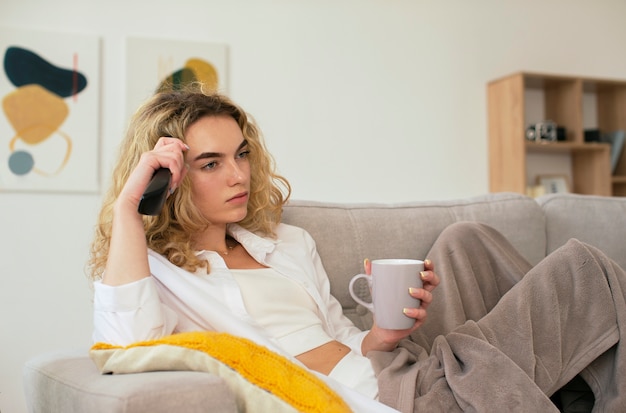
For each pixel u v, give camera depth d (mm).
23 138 2643
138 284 1005
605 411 1150
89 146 2729
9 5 2648
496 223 1665
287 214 1494
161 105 1253
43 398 974
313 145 3117
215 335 857
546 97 3582
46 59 2680
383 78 3262
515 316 1190
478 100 3449
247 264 1299
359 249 1504
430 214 1612
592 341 1191
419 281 1019
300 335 1201
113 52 2795
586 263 1226
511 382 1021
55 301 2676
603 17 3758
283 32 3076
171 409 739
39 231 2666
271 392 800
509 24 3531
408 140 3299
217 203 1227
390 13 3285
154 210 993
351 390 988
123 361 874
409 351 1221
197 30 2934
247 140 1375
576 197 1791
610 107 3674
